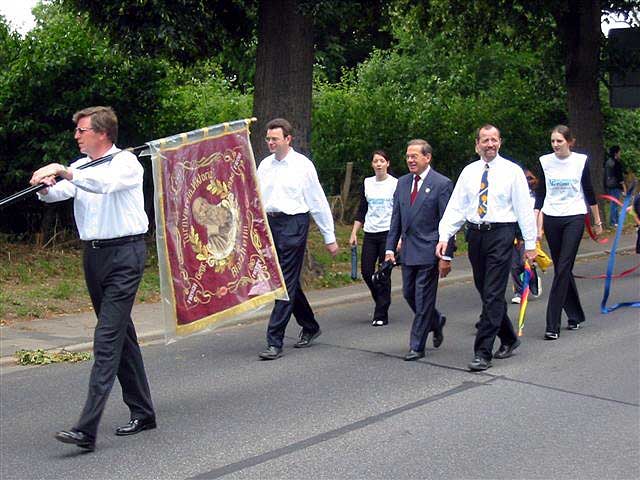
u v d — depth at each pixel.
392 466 5.36
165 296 6.13
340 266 14.34
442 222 7.82
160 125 14.16
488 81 24.88
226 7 12.80
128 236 5.65
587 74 20.36
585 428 6.07
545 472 5.24
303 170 8.23
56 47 13.10
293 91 12.49
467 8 19.50
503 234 7.61
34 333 9.33
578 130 20.48
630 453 5.57
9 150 13.28
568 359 8.08
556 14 19.80
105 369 5.60
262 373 7.72
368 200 9.92
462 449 5.65
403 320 10.34
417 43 25.72
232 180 6.63
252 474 5.25
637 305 10.91
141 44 11.48
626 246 18.03
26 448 5.81
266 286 6.86
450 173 20.19
